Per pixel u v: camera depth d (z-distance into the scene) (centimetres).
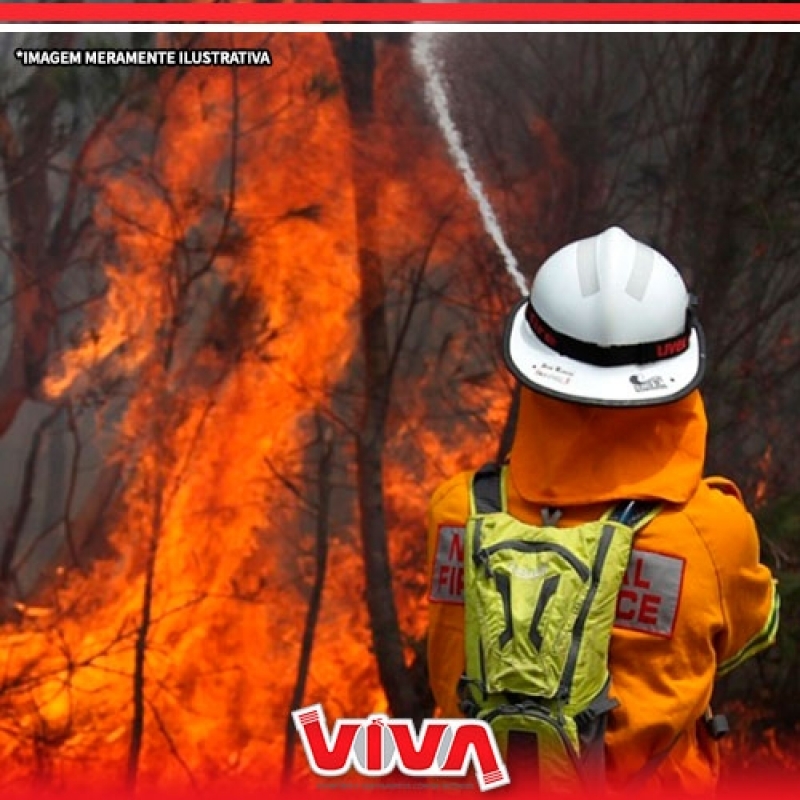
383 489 1609
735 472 1398
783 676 1327
